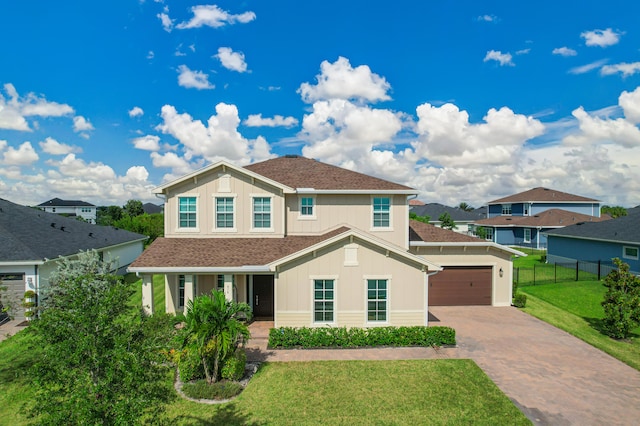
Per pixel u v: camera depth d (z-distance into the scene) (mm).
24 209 24859
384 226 20141
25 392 10859
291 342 14250
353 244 15648
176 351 11477
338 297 15633
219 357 11414
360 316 15719
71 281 6980
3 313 17734
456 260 20906
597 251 29250
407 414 9602
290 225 19797
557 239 34625
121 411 5562
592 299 21375
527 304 21062
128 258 31234
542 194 53156
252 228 19250
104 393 5762
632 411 9797
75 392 5664
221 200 19203
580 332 16312
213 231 19125
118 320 6965
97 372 6176
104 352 6023
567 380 11570
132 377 5867
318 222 19922
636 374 12031
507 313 19328
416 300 15836
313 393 10695
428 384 11234
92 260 15867
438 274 20938
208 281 18797
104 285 7352
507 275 21016
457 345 14578
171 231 18969
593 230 30562
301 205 19922
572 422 9281
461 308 20375
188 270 15953
